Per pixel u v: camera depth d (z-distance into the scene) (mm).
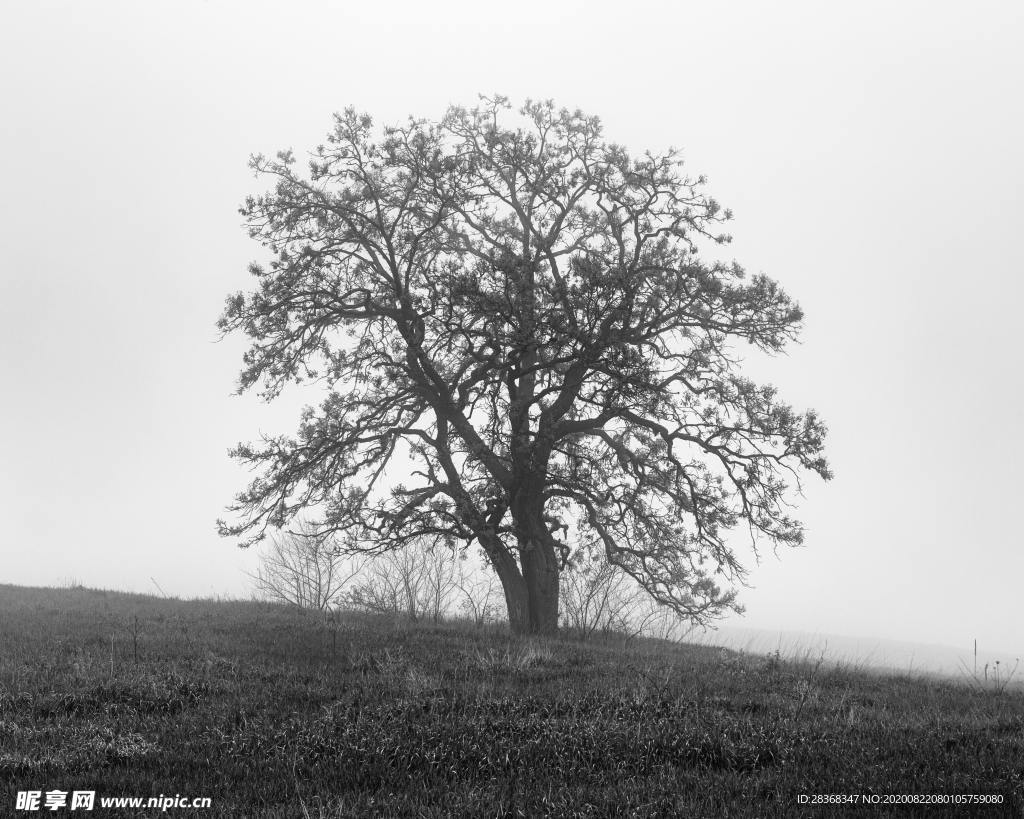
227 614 29000
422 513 30672
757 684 17781
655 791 10070
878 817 9312
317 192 31703
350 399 31328
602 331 29422
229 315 31000
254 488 30750
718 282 30016
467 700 14211
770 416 30281
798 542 30656
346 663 18859
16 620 25453
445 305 29891
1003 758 11461
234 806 9594
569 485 31625
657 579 31641
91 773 10602
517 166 32219
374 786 10406
